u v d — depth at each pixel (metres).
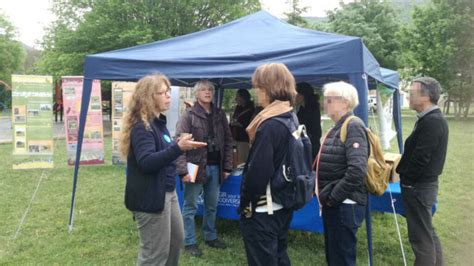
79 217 4.92
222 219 4.83
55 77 18.78
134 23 18.09
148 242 2.33
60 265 3.53
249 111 5.55
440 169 2.88
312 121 4.23
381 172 2.59
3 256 3.69
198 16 20.05
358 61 3.06
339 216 2.48
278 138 2.03
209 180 3.79
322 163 2.57
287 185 2.06
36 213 5.09
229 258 3.69
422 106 2.85
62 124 18.17
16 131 8.23
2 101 29.86
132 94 2.33
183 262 3.56
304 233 4.43
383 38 27.92
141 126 2.26
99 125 8.74
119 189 6.48
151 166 2.16
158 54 4.00
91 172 7.93
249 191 2.07
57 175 7.62
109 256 3.74
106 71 4.02
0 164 8.83
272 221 2.10
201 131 3.63
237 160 4.95
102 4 18.67
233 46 3.91
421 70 24.59
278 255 2.28
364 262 3.74
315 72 3.20
